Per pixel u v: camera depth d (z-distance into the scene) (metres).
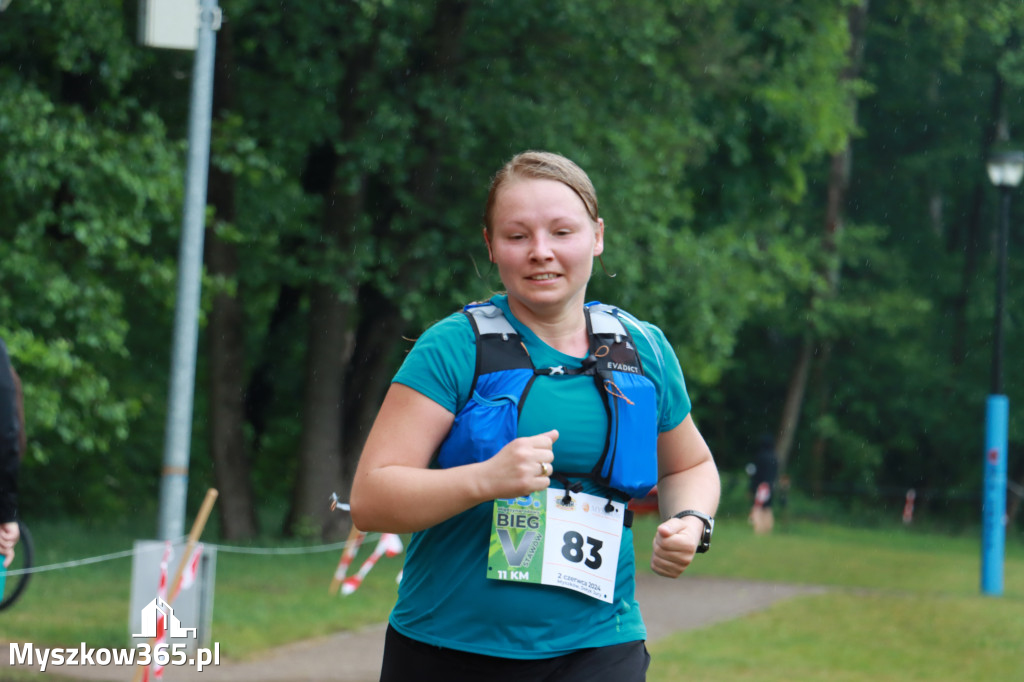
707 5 26.83
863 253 51.16
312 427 24.77
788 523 43.16
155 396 31.84
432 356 3.62
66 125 18.58
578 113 24.20
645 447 3.76
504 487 3.33
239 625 13.57
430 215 23.52
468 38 24.23
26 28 19.72
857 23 46.88
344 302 24.17
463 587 3.66
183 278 12.02
